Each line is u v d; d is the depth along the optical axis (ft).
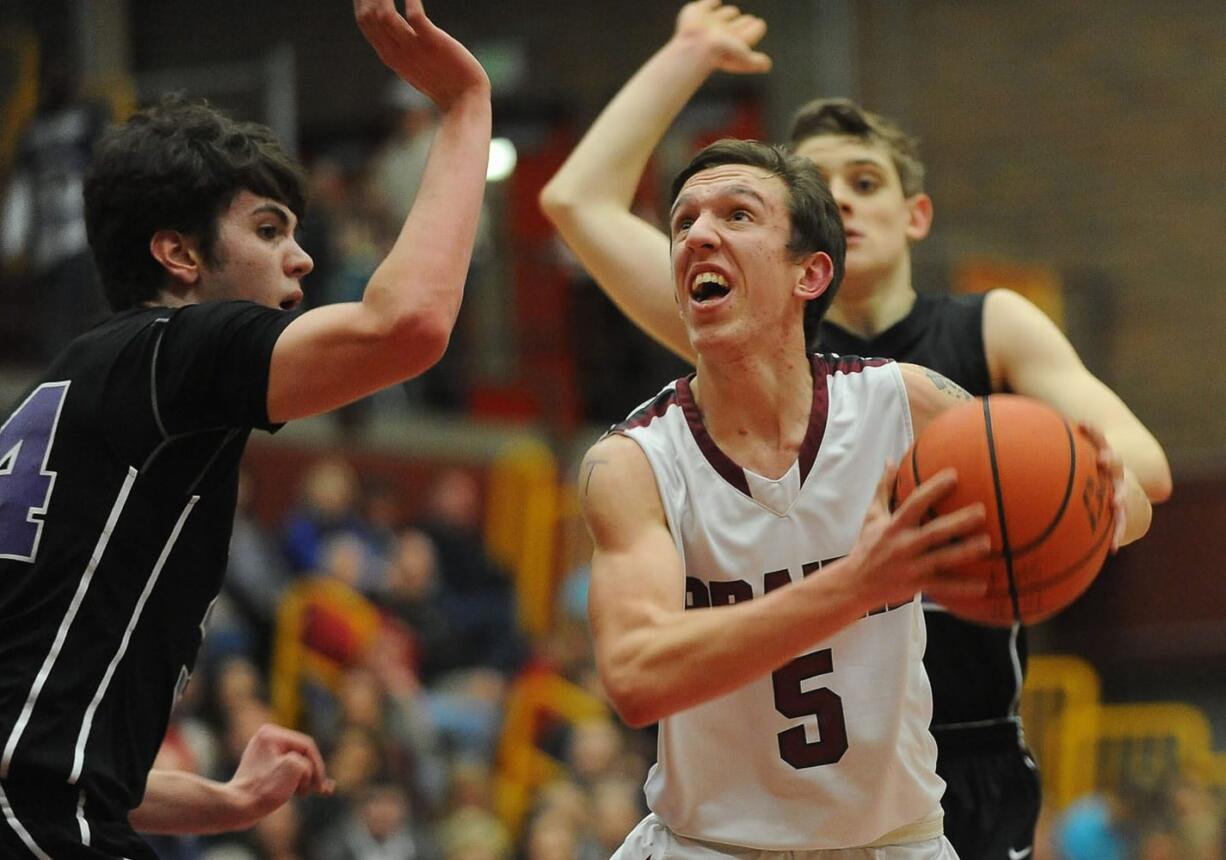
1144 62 107.34
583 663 71.61
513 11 111.04
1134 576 92.99
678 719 21.77
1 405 71.10
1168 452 105.19
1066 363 27.17
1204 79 106.63
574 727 64.54
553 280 94.73
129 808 20.92
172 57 110.32
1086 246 107.45
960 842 27.58
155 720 21.29
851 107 29.04
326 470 67.26
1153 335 106.22
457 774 58.13
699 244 20.80
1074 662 86.38
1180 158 106.63
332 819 52.75
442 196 20.03
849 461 21.20
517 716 65.77
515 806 63.05
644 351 92.07
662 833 22.79
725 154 21.72
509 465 82.74
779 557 21.09
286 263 22.35
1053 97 108.17
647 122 28.43
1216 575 92.27
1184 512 92.94
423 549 66.80
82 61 86.12
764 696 21.39
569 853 57.16
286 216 22.40
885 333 28.50
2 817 19.61
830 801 21.63
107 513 20.36
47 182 68.39
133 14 109.91
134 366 20.45
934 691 27.35
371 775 54.85
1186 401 105.50
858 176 28.73
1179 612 92.43
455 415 90.58
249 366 19.79
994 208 108.68
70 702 20.10
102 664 20.35
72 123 68.18
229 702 54.54
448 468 81.00
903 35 109.09
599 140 28.27
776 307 21.04
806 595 17.31
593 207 27.81
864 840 21.95
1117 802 74.69
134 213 21.86
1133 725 84.53
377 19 20.15
